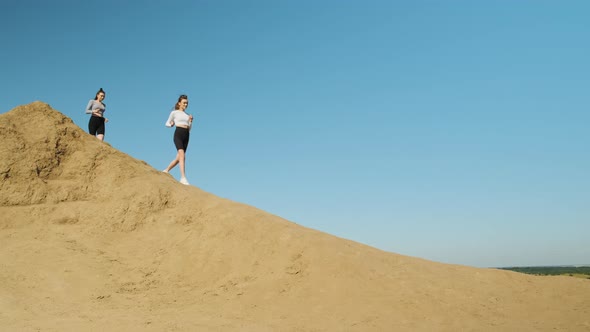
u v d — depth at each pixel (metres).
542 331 6.95
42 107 10.24
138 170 10.11
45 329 5.67
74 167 9.59
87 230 8.46
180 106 11.12
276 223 9.04
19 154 9.18
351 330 6.34
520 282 9.51
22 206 8.64
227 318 6.53
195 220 9.02
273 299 7.18
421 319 6.95
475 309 7.73
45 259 7.49
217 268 7.91
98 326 5.88
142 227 8.80
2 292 6.48
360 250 9.04
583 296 8.95
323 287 7.54
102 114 11.80
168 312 6.66
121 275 7.54
